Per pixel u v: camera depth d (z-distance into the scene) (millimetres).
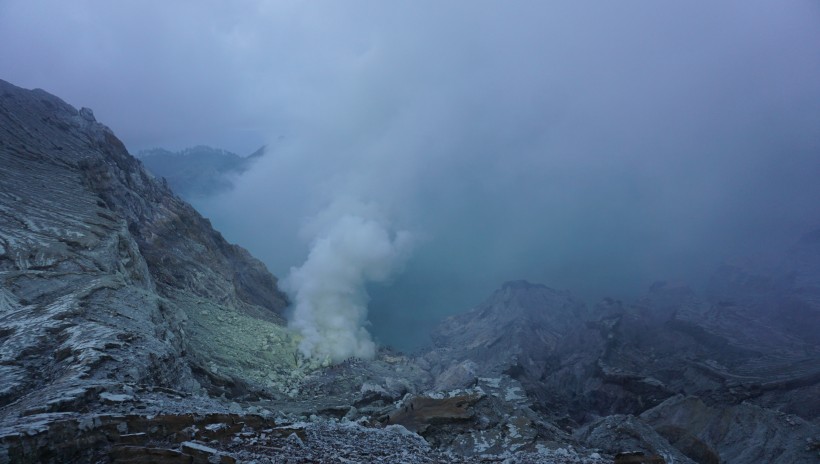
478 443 44562
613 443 56312
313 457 23250
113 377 31250
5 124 90875
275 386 68125
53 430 18188
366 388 69688
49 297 47031
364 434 33219
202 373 55750
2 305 43156
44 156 87312
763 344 115188
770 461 68312
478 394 52000
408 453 29578
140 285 64938
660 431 67562
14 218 60125
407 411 49156
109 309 46000
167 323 55375
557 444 44500
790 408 86688
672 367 110875
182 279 86500
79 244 58156
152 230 93688
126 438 20016
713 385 97625
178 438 21391
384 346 116812
